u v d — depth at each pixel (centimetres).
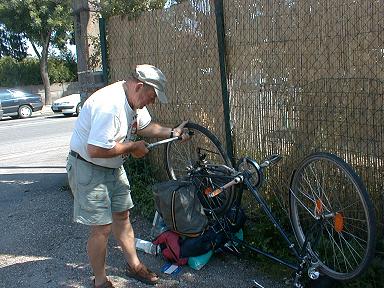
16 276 357
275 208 382
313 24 336
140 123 341
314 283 304
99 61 578
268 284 324
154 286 330
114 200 326
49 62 2867
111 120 283
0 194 590
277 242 360
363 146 319
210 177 359
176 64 462
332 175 327
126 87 299
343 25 318
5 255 397
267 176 386
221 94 416
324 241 318
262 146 388
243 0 380
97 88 567
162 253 362
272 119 377
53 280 347
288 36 354
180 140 354
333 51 327
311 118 348
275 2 358
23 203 539
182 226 345
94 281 326
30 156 908
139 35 504
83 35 573
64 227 449
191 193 349
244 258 359
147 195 471
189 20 439
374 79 307
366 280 300
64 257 385
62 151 943
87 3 565
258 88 383
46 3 2330
